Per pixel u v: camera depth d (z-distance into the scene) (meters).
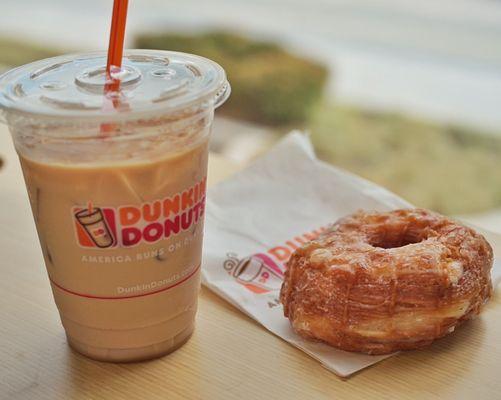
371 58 1.56
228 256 0.47
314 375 0.39
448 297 0.39
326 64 1.48
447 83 1.46
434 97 1.40
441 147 1.23
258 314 0.43
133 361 0.40
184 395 0.38
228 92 0.38
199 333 0.42
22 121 0.34
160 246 0.37
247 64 1.43
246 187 0.53
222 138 1.25
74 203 0.35
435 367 0.39
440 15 1.76
